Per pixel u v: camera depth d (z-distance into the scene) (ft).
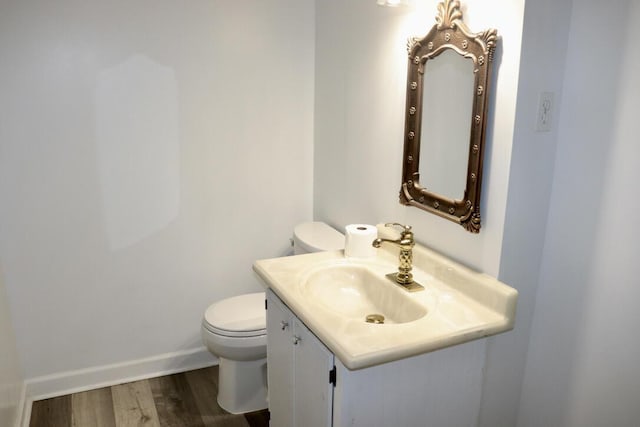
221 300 8.78
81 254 8.43
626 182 4.83
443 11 5.66
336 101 8.47
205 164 8.87
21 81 7.52
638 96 4.65
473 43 5.31
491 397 5.95
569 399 5.71
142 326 9.11
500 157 5.25
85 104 7.92
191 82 8.45
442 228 6.19
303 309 5.40
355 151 8.03
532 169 5.33
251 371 8.22
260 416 8.25
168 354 9.41
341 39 8.11
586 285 5.33
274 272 6.39
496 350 5.76
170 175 8.68
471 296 5.68
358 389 4.95
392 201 7.15
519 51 4.89
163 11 8.04
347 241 6.93
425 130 6.24
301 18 8.90
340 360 4.66
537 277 5.82
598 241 5.15
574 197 5.32
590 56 4.99
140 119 8.28
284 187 9.53
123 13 7.84
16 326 8.27
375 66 7.25
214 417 8.20
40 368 8.58
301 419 6.00
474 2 5.32
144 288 8.97
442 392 5.47
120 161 8.31
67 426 7.91
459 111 5.66
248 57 8.71
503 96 5.12
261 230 9.57
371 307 6.39
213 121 8.74
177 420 8.11
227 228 9.30
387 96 7.05
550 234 5.63
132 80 8.10
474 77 5.35
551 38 5.04
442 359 5.32
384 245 7.20
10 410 7.34
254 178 9.27
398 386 5.15
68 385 8.79
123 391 8.83
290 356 6.11
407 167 6.56
